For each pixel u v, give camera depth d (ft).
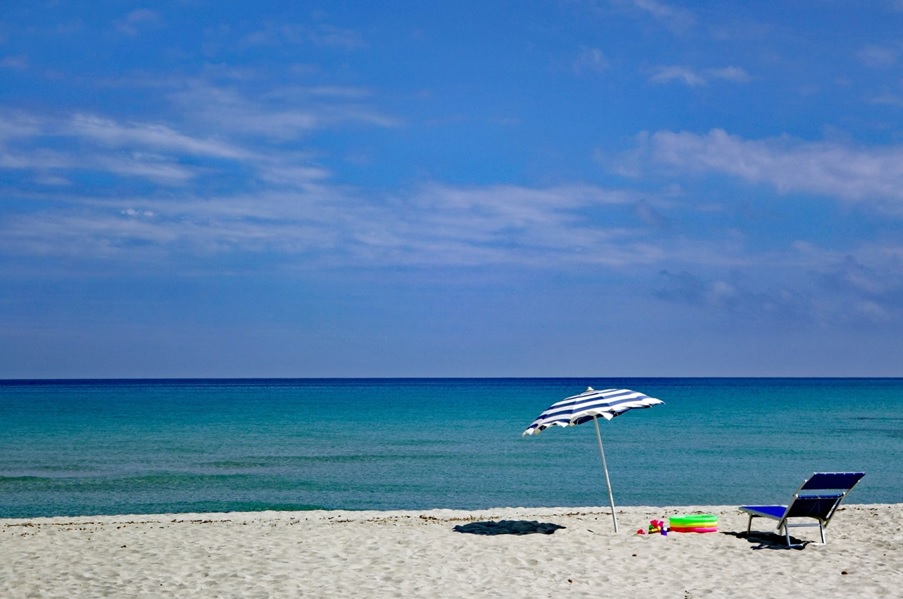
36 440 131.54
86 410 240.73
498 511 54.80
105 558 35.99
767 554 35.91
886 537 39.70
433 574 32.58
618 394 40.04
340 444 124.88
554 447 119.34
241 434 145.07
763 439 132.57
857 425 168.96
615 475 86.17
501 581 31.35
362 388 644.27
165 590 30.01
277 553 36.94
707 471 89.76
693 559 35.01
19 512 65.67
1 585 30.81
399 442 127.95
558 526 44.37
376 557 35.94
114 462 100.01
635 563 34.32
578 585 30.68
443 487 78.38
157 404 290.97
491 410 245.45
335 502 70.23
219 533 43.14
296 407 268.00
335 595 29.30
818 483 35.96
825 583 30.58
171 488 78.28
